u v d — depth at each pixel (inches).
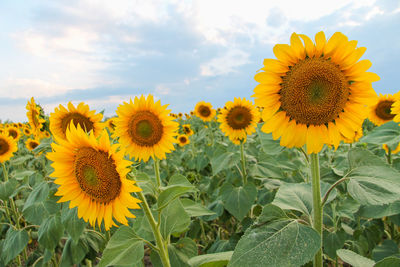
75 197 106.1
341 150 305.9
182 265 119.6
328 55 93.6
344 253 95.6
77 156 103.3
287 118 98.5
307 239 76.3
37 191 168.6
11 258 177.8
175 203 121.9
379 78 89.4
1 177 296.7
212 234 250.8
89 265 168.6
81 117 208.7
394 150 203.2
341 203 176.1
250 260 75.0
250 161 222.4
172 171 378.0
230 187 188.1
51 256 169.5
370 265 87.9
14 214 223.6
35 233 236.1
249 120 251.0
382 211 133.3
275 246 76.5
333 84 92.2
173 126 204.5
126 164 90.3
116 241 103.2
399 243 180.2
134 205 92.8
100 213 102.2
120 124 204.8
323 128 96.5
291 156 263.3
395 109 148.3
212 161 218.7
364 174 89.6
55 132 207.2
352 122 95.5
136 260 98.7
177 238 202.1
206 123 708.0
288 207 99.9
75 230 139.5
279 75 96.7
